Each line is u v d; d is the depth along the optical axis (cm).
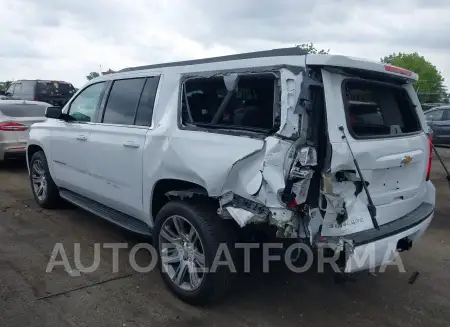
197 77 369
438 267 461
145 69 440
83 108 516
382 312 364
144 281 403
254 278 420
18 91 1716
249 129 323
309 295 390
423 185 398
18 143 884
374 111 350
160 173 379
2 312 340
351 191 313
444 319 356
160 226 380
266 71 314
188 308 359
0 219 572
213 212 344
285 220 292
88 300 365
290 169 290
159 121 395
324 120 297
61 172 552
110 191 457
